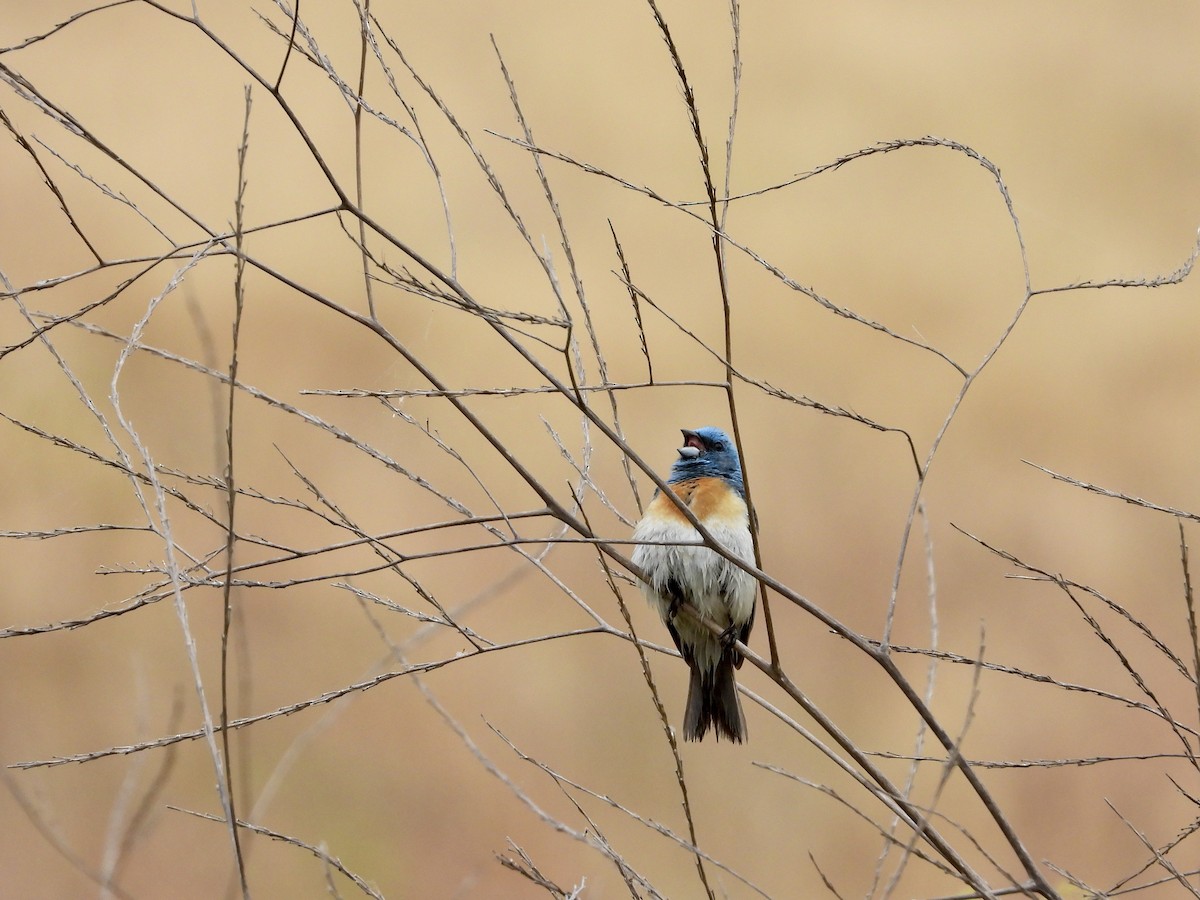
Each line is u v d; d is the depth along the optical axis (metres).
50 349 4.14
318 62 4.76
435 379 4.51
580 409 4.42
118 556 14.12
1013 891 4.18
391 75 4.80
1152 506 4.39
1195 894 4.40
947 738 4.34
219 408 4.35
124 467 4.19
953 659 4.42
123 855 4.64
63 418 15.60
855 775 4.31
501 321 4.38
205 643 13.30
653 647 4.73
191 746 11.99
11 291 4.11
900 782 11.86
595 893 5.02
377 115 4.77
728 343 4.54
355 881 4.19
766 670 4.65
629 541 4.39
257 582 4.29
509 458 4.57
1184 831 4.60
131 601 4.27
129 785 4.84
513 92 4.67
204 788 11.58
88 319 17.64
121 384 16.31
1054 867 4.29
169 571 3.93
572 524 4.54
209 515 4.37
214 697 12.52
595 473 15.90
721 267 4.49
